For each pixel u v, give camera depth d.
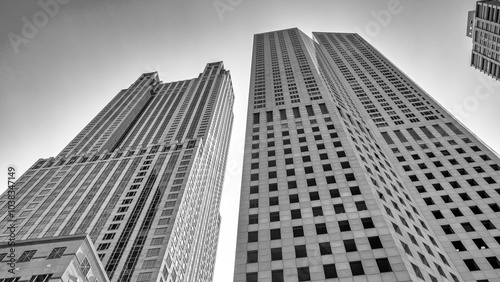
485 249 50.97
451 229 55.84
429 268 40.69
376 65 133.38
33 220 106.12
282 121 73.06
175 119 183.38
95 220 102.31
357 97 107.94
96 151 155.00
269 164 59.81
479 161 70.00
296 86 89.38
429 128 84.69
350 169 54.53
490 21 107.38
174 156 132.62
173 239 93.88
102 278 58.78
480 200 60.41
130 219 100.56
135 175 123.38
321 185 52.09
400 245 40.66
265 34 158.12
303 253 40.88
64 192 119.88
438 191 64.62
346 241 41.25
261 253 41.97
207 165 150.75
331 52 155.50
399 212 50.72
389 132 86.12
